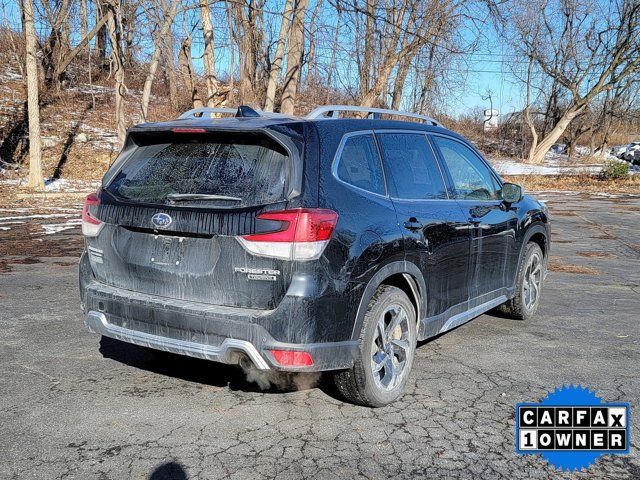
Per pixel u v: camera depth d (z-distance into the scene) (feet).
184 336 11.35
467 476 10.03
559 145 180.96
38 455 10.37
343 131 12.62
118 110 67.05
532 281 19.76
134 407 12.36
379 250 12.05
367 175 12.78
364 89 74.74
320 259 10.88
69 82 103.19
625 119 170.50
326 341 11.05
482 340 17.34
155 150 12.84
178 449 10.68
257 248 10.78
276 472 9.98
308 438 11.19
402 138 14.42
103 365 14.71
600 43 130.11
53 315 19.02
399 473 10.06
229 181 11.53
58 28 87.97
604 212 57.57
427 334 14.14
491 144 163.63
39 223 42.04
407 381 14.05
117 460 10.27
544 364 15.35
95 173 74.33
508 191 17.48
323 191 11.33
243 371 14.48
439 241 14.08
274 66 68.90
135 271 12.14
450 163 16.03
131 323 12.02
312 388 13.58
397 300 12.72
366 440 11.18
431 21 67.10
